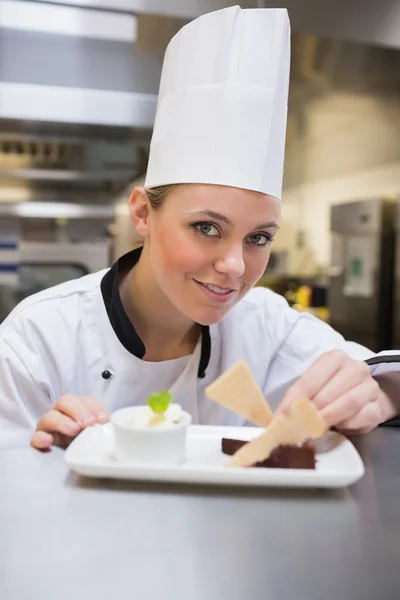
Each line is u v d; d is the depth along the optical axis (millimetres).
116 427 586
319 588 359
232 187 708
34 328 932
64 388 944
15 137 1924
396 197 2795
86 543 411
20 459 591
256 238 759
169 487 522
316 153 3533
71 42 1395
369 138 3098
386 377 879
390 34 1438
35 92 1622
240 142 723
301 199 4094
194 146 737
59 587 355
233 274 714
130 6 1307
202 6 1331
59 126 1757
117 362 947
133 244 2746
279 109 765
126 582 361
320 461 609
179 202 731
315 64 1624
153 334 982
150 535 426
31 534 423
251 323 1077
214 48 749
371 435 726
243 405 630
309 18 1380
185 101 761
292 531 439
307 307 3467
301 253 3910
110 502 485
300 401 562
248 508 479
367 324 2812
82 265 2400
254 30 743
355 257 2893
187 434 703
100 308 953
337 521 457
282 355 1100
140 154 2121
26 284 2379
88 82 1632
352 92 2092
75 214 2355
